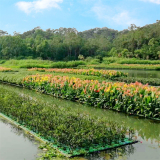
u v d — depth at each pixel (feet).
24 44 248.11
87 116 25.08
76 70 83.35
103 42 285.64
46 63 169.27
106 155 16.78
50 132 19.48
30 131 21.35
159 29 255.09
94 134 18.33
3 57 232.94
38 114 23.82
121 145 18.74
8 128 22.63
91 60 220.43
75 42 256.32
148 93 29.17
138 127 24.45
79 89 37.83
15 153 17.02
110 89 32.83
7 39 235.20
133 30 271.49
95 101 34.63
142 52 223.10
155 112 27.58
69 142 17.75
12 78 63.31
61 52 260.62
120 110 31.40
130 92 30.50
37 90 50.42
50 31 365.40
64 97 40.96
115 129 20.20
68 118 22.39
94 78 58.23
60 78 45.44
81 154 16.61
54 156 16.28
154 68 132.16
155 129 23.84
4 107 27.63
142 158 16.49
